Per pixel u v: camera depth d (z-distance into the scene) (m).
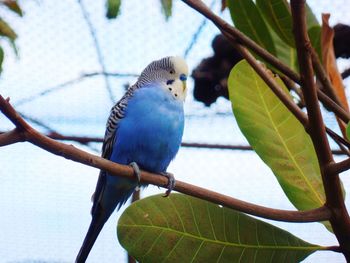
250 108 2.96
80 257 4.34
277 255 2.60
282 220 2.35
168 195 2.62
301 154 2.92
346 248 2.48
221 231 2.62
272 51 3.19
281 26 3.01
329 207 2.39
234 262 2.60
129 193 4.45
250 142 2.91
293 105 2.59
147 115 4.29
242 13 3.12
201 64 5.47
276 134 2.94
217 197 2.34
